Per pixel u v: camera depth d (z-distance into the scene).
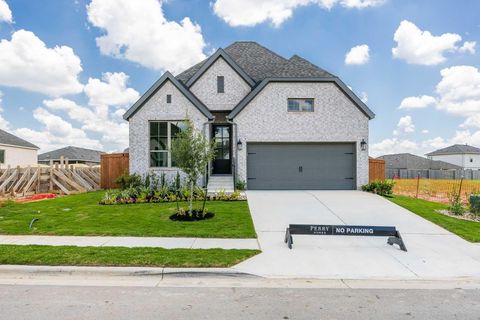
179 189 12.48
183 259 5.41
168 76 14.35
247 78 15.92
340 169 14.95
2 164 29.86
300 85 14.82
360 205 10.81
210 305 3.92
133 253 5.71
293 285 4.66
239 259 5.51
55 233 7.34
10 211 10.05
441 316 3.67
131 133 14.46
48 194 14.91
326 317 3.61
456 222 8.73
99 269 5.00
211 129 15.65
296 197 12.31
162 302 4.00
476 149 57.22
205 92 16.00
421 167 48.06
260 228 8.02
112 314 3.65
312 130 14.80
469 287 4.64
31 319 3.52
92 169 19.25
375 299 4.16
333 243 6.79
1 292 4.32
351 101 14.88
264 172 14.86
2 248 6.01
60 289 4.44
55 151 41.78
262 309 3.81
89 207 10.68
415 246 6.63
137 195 12.04
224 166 16.17
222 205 10.75
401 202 11.53
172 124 14.48
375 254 6.07
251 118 14.77
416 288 4.58
